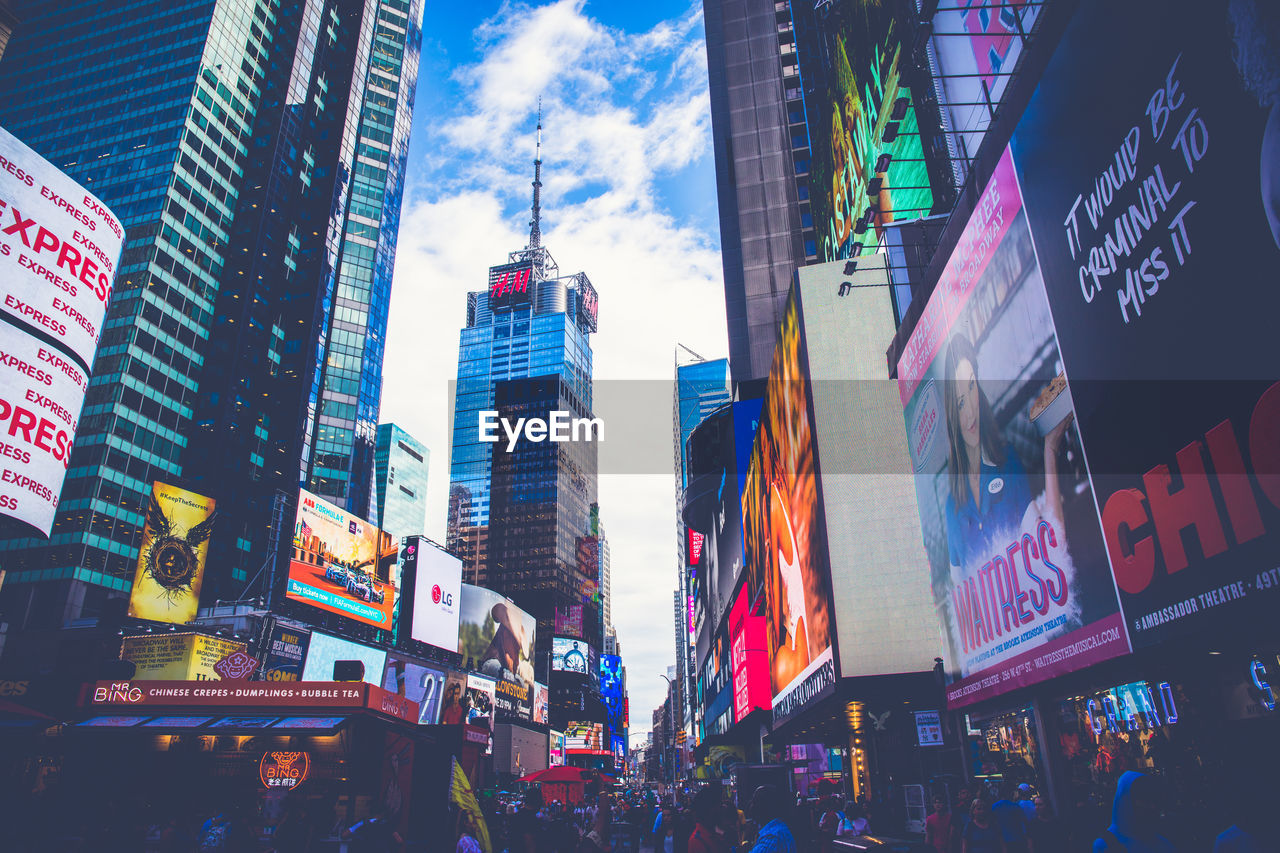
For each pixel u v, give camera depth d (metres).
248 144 138.00
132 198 120.56
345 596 83.88
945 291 20.28
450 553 108.50
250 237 131.12
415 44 180.50
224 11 134.62
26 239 23.78
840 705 32.28
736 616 65.19
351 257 147.50
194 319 121.00
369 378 143.88
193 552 73.94
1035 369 15.09
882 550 30.62
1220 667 11.39
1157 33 10.83
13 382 22.91
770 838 6.25
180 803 20.97
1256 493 9.21
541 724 151.75
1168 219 10.73
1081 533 13.59
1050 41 13.96
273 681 23.11
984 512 18.20
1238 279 9.41
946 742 23.91
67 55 135.88
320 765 22.70
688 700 171.25
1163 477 11.09
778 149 90.44
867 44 35.41
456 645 106.50
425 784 20.98
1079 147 13.04
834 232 46.03
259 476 122.38
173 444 113.69
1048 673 15.04
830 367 33.41
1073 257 13.43
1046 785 16.28
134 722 22.48
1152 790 6.33
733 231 89.50
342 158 151.00
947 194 24.84
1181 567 10.78
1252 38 8.98
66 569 95.44
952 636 20.95
